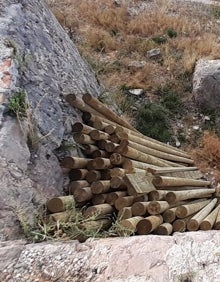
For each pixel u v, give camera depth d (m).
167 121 9.68
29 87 5.55
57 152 5.29
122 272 3.23
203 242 3.51
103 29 12.39
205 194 6.52
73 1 13.50
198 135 9.53
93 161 5.21
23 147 4.74
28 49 6.06
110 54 11.38
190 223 4.99
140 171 5.57
